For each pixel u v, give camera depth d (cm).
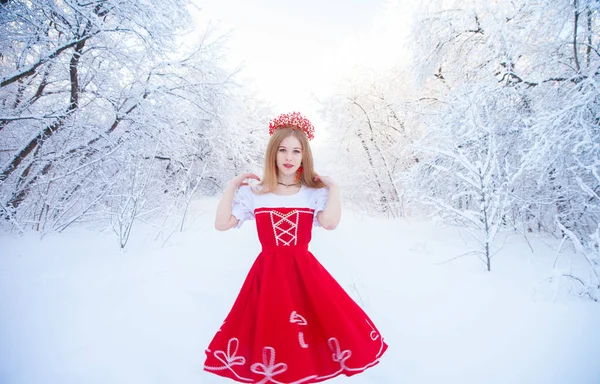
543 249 369
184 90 581
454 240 437
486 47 437
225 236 457
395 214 680
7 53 426
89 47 455
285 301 151
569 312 219
